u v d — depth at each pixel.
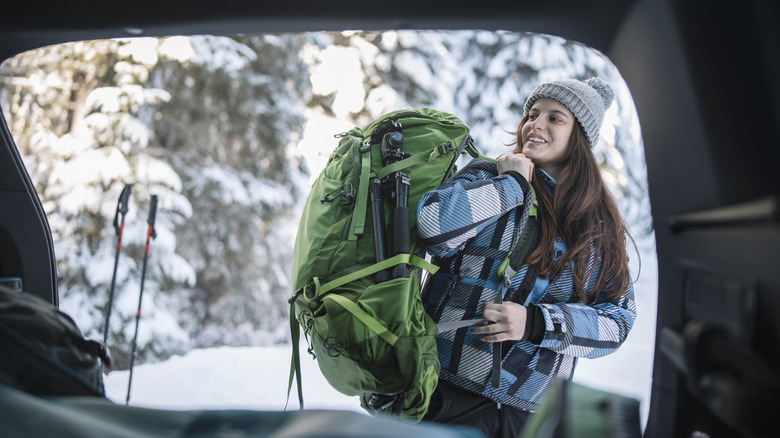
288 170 8.61
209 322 8.13
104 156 7.04
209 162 8.12
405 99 9.96
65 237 7.00
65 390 0.88
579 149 1.81
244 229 8.17
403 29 1.73
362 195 1.69
